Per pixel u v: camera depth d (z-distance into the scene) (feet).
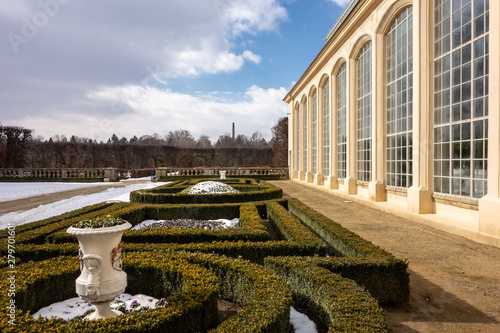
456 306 14.78
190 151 170.40
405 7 38.34
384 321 10.21
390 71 42.65
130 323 10.48
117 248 12.36
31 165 137.69
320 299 13.21
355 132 55.31
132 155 155.74
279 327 10.48
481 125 26.35
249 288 14.07
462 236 26.94
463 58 28.45
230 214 36.09
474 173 27.32
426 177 33.58
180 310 11.27
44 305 14.52
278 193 49.01
